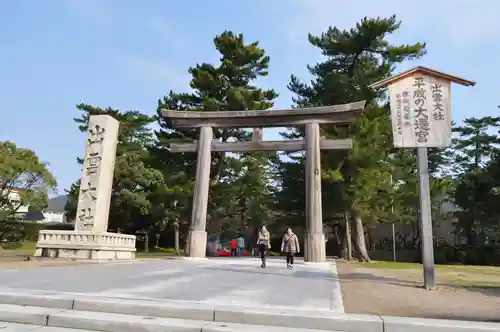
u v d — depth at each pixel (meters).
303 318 5.84
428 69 11.81
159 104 32.09
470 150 46.12
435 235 46.41
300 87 28.91
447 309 7.29
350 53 26.84
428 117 11.62
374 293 9.46
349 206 25.73
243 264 17.78
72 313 6.16
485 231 44.53
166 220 35.69
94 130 19.66
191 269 14.10
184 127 23.56
